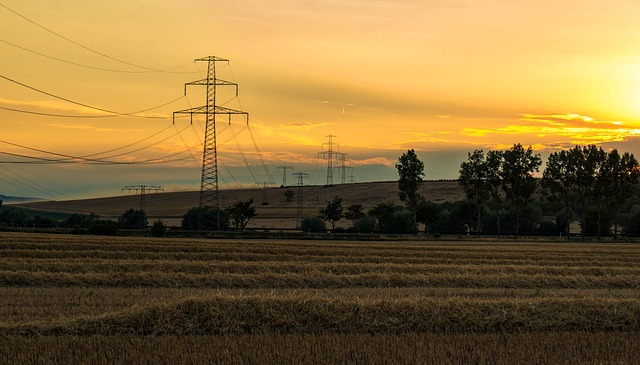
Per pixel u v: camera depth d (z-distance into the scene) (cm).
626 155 11938
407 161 12644
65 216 19612
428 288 3622
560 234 12281
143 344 1888
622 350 1886
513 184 12338
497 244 8925
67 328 2120
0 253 5034
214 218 12738
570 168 12269
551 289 3747
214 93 11025
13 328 2119
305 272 4103
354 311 2323
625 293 3509
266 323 2198
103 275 3647
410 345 1911
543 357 1800
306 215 19375
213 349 1823
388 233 12019
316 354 1777
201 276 3694
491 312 2381
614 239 11375
